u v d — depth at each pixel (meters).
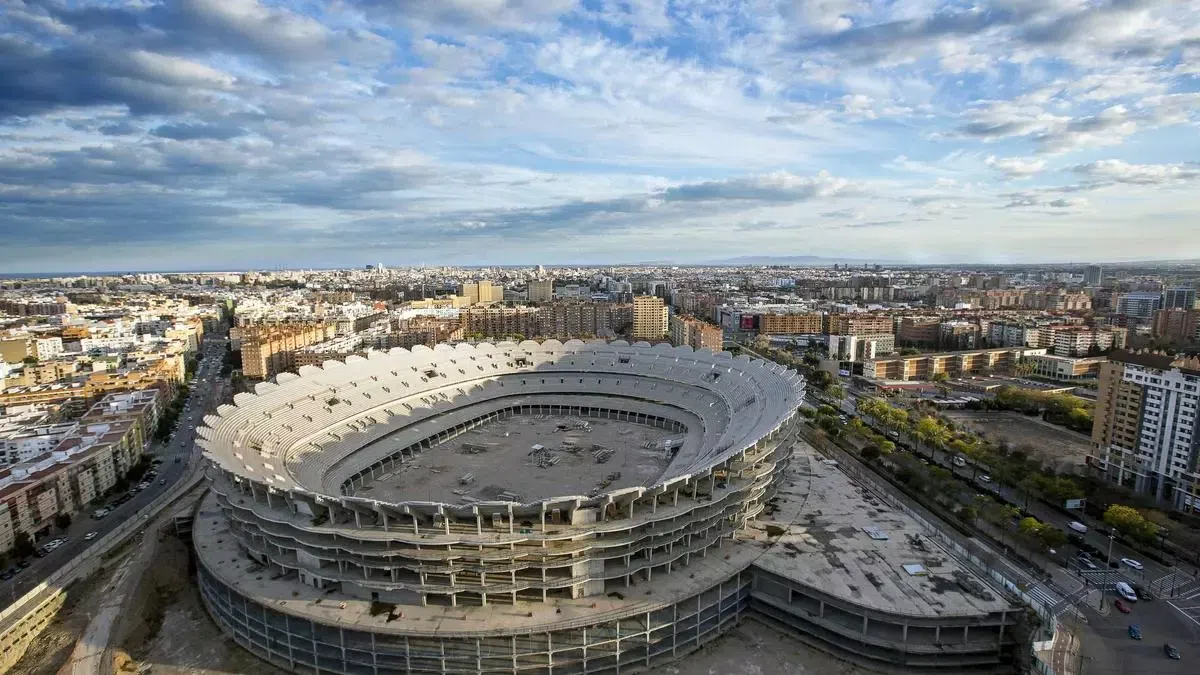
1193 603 104.00
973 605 92.31
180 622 103.75
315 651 91.12
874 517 122.44
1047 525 120.69
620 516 99.56
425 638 88.00
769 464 118.69
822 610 96.81
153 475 184.00
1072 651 91.00
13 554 133.00
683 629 95.50
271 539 100.75
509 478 153.38
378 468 160.88
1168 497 150.38
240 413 148.38
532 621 88.94
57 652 97.19
